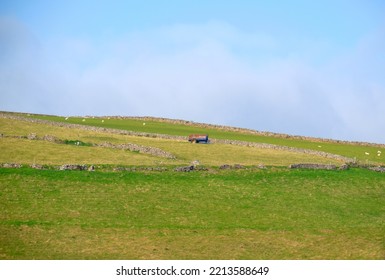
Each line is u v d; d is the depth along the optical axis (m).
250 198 124.62
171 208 113.88
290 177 141.88
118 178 128.38
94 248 89.94
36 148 149.62
